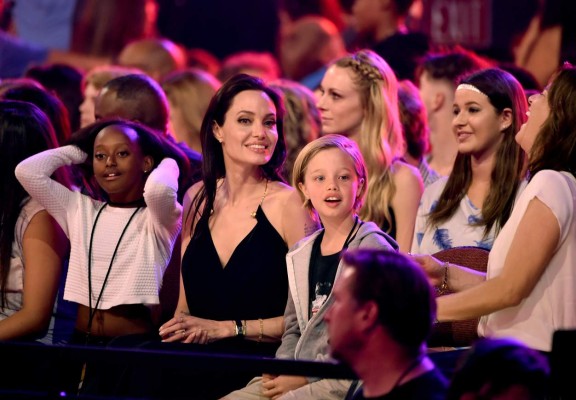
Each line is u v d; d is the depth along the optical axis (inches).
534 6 890.7
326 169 439.5
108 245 468.1
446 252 463.5
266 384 433.1
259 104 480.7
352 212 447.5
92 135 485.1
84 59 913.5
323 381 419.8
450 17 901.2
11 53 904.3
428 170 601.6
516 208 408.2
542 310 399.2
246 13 1010.7
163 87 685.3
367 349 313.3
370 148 549.6
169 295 492.7
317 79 869.8
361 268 312.2
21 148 492.7
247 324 467.5
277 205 481.1
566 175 400.2
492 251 417.1
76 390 468.8
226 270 476.7
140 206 478.6
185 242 494.6
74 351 353.4
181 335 456.8
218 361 343.3
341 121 560.1
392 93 561.3
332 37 881.5
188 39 1021.8
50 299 478.6
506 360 288.7
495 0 897.5
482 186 504.1
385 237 436.1
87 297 467.2
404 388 311.0
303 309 442.0
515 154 495.2
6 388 460.4
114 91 571.5
